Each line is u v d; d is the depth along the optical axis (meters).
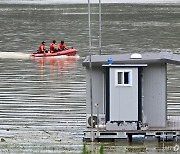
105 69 67.19
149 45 163.88
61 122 78.75
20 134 72.12
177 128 67.31
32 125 77.06
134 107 66.75
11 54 151.12
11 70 125.25
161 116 67.69
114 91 66.69
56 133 72.62
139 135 66.75
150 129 66.69
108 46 162.38
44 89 102.19
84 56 147.88
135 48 156.50
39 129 74.81
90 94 66.75
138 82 66.50
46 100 93.00
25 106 88.62
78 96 96.19
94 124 67.50
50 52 147.25
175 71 118.50
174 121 70.69
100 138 67.19
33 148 65.31
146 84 67.50
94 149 64.31
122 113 66.81
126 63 66.44
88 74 67.62
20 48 164.75
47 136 71.06
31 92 99.44
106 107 67.00
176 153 63.34
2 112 84.50
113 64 66.44
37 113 84.12
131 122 66.88
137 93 66.56
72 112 84.94
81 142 67.88
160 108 67.62
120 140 66.88
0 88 103.00
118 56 70.00
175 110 84.12
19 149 64.94
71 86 104.94
